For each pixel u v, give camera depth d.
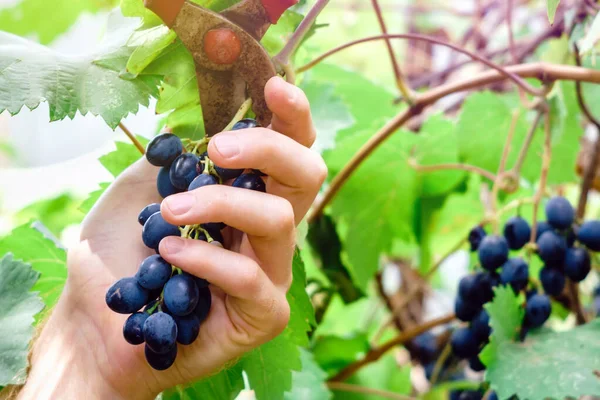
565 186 0.88
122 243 0.51
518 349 0.56
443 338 0.81
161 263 0.42
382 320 1.00
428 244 0.84
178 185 0.44
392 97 0.83
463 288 0.59
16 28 0.81
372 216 0.77
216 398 0.55
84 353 0.49
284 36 0.48
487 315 0.58
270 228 0.42
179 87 0.47
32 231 0.58
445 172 0.78
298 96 0.41
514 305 0.57
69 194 0.82
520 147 0.75
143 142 0.59
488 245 0.58
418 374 0.93
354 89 0.83
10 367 0.49
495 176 0.70
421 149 0.76
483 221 0.62
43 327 0.53
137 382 0.48
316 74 0.82
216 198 0.41
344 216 0.76
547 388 0.52
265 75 0.43
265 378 0.56
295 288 0.54
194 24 0.42
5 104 0.43
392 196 0.77
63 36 0.84
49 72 0.45
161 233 0.43
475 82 0.63
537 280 0.62
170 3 0.41
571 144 0.73
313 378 0.64
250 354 0.56
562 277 0.58
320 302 0.77
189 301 0.41
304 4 0.48
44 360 0.50
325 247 0.76
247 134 0.41
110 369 0.48
